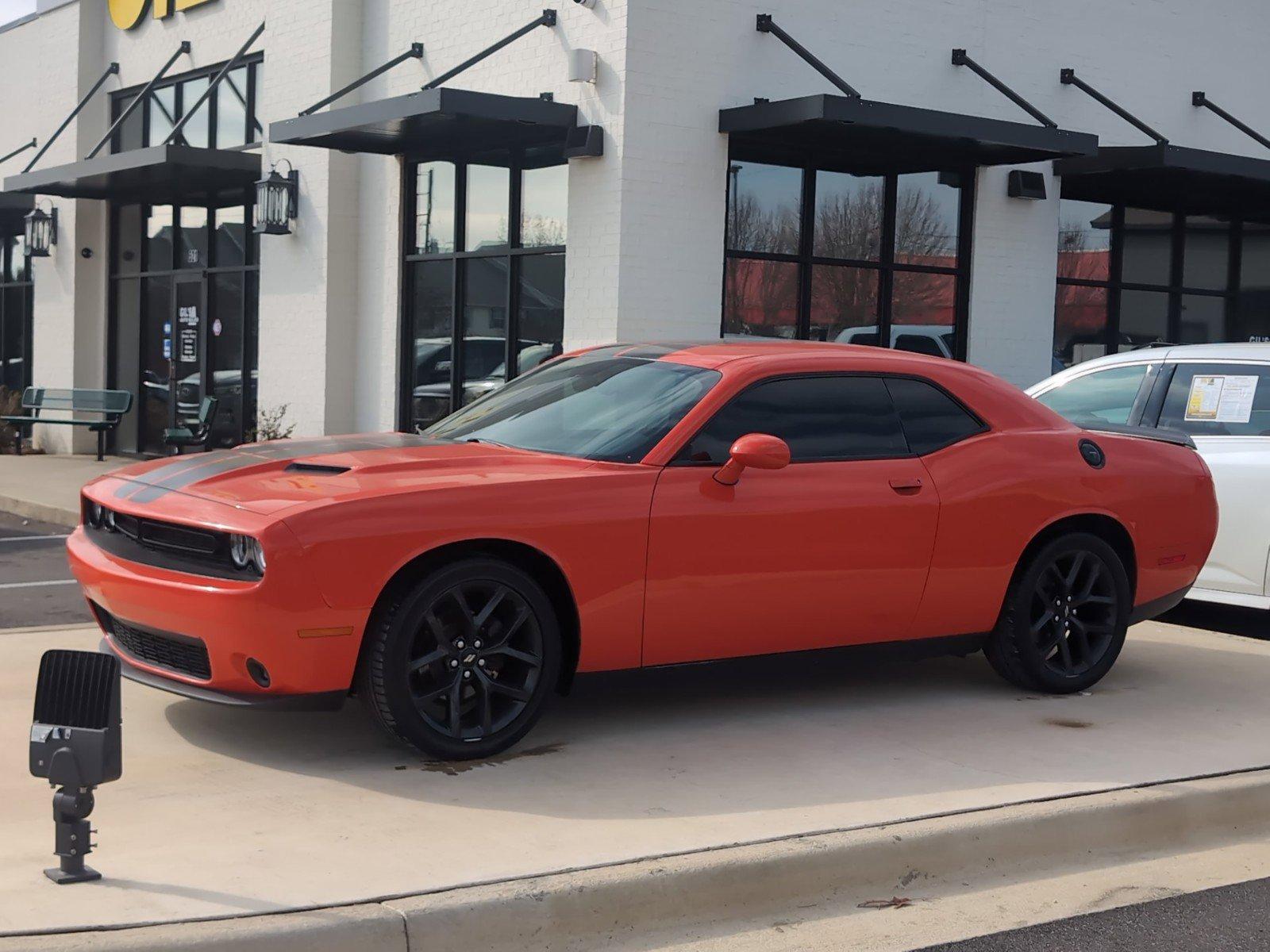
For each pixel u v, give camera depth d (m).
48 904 3.66
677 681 5.64
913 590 6.00
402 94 14.34
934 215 13.66
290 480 5.20
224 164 15.73
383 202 14.63
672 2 11.86
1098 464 6.53
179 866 3.99
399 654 4.92
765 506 5.59
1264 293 16.42
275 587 4.70
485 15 13.25
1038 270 14.24
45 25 20.05
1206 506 6.89
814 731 5.76
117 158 16.06
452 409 13.98
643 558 5.34
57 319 19.83
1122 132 14.91
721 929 4.05
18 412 19.98
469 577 5.02
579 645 5.32
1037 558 6.38
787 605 5.70
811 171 12.87
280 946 3.53
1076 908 4.35
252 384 16.81
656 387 5.85
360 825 4.43
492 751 5.20
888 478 5.91
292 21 15.45
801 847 4.31
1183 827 5.02
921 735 5.75
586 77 11.79
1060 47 14.34
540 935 3.86
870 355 6.20
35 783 4.76
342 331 15.02
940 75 13.48
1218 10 15.57
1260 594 7.99
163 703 5.91
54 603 8.56
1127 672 7.14
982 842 4.61
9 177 18.02
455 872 4.02
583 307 12.11
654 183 11.87
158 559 5.07
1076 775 5.24
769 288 12.78
